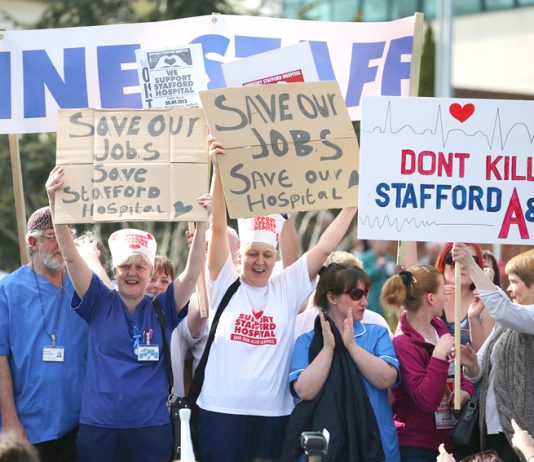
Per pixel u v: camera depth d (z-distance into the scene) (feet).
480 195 57.88
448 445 59.31
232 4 166.61
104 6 162.91
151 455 55.93
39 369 58.70
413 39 67.31
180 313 57.98
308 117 59.57
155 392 56.49
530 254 58.54
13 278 59.98
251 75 61.41
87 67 67.72
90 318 57.52
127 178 56.44
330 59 68.49
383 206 57.52
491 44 179.52
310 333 58.49
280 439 57.57
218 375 57.62
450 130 57.88
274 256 59.21
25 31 67.51
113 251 57.57
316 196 59.36
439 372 56.54
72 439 59.36
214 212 59.67
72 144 56.75
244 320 58.13
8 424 58.44
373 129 57.67
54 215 55.93
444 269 66.23
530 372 57.21
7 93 67.46
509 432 56.70
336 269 57.52
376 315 61.00
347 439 55.11
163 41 68.03
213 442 57.00
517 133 58.03
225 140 58.70
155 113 57.36
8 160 152.76
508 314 55.98
